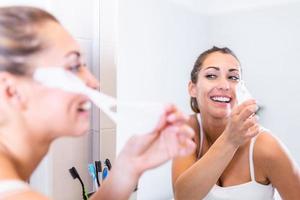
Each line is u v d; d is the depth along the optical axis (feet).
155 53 3.89
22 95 0.96
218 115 2.69
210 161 2.21
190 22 4.49
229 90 2.64
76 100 1.04
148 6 3.75
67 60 1.03
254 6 4.47
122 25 3.36
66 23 2.67
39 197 0.85
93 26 2.91
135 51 3.58
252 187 2.45
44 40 0.98
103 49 2.96
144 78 3.73
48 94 0.98
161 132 1.24
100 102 1.10
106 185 1.43
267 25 4.36
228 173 2.57
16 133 0.99
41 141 1.04
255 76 4.51
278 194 2.67
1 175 0.88
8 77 0.95
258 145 2.41
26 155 1.02
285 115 4.25
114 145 2.97
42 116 0.99
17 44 0.94
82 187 2.71
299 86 4.11
